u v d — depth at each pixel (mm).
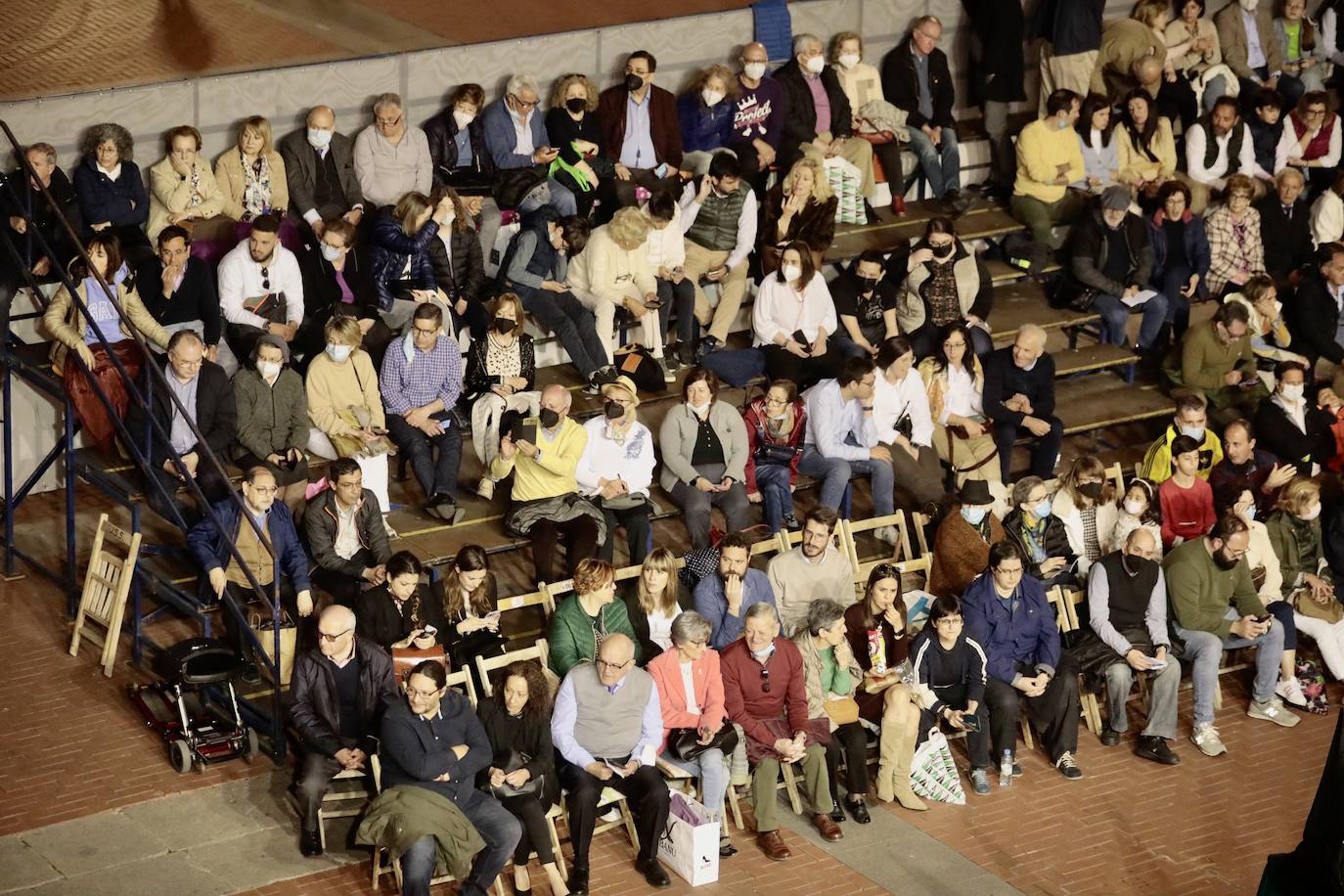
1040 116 18391
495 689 11797
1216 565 13641
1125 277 16938
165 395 13109
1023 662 13039
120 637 13055
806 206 15906
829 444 14438
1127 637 13398
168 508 12984
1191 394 15562
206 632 12453
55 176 14133
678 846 11516
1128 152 17859
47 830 11172
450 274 14781
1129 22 18344
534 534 13320
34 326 14062
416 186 15492
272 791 11758
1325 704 14086
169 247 13656
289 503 13336
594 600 12258
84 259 12812
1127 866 11977
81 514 14031
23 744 11930
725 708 12031
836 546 14055
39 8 16812
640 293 15164
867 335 15859
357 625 12094
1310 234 18281
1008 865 11898
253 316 14039
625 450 13734
